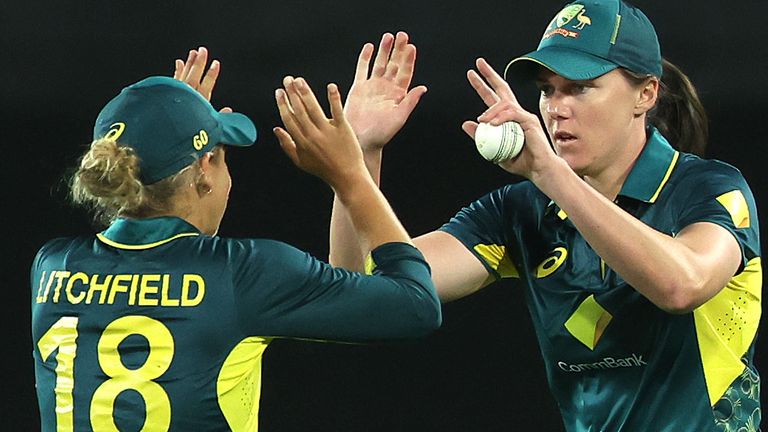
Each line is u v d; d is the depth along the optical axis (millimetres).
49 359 10234
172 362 9867
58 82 38688
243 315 9977
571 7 12125
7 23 39344
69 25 39562
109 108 10430
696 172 11984
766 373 22953
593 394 12312
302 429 21516
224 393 9961
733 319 11844
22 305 25422
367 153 12367
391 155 33969
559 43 11883
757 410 12180
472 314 25141
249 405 10188
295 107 10539
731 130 35531
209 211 10672
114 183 9938
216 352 9922
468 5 39531
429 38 39406
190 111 10336
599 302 12008
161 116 10211
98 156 9945
